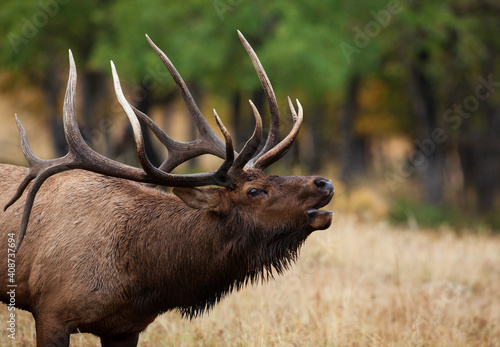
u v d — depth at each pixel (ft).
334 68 190.49
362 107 286.46
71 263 51.06
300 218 52.24
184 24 197.67
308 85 189.57
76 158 51.60
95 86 237.66
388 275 102.73
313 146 280.10
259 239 52.70
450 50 247.09
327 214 51.85
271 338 63.41
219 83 203.31
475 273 107.14
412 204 204.95
